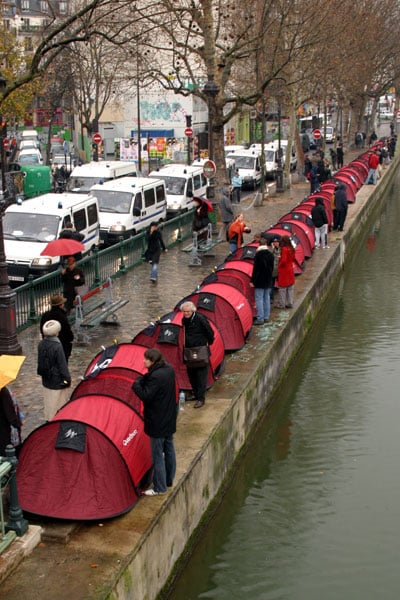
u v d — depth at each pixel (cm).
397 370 1822
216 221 2806
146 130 6038
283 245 1823
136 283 2103
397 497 1229
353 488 1259
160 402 913
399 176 6172
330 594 979
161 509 913
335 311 2364
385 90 7625
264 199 3925
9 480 808
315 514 1180
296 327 1856
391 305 2422
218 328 1438
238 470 1305
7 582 762
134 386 911
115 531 861
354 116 7575
